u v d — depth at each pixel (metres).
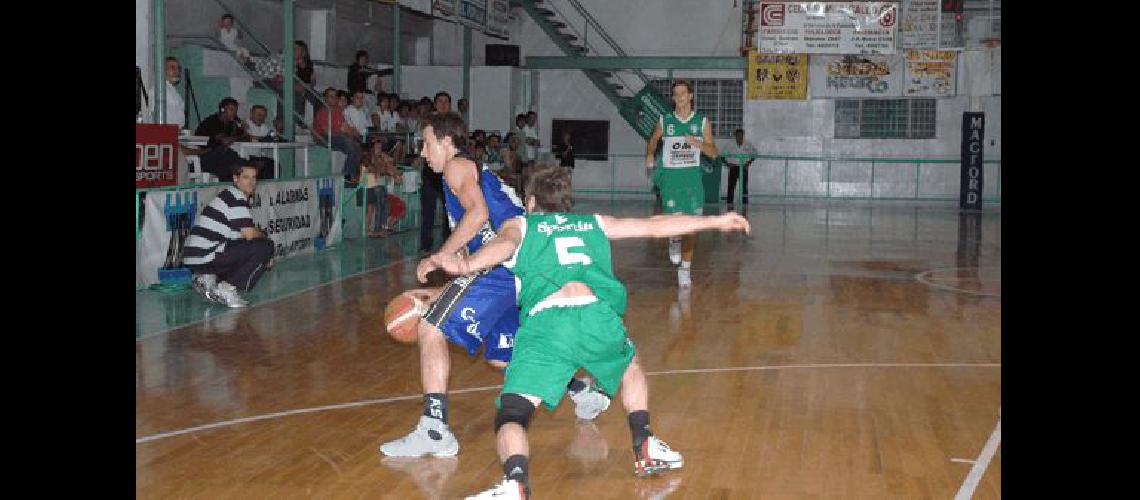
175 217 10.68
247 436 5.45
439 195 14.28
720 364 7.36
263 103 16.45
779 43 26.81
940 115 27.30
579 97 28.44
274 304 9.81
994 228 19.56
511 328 5.21
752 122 27.95
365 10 22.58
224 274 9.75
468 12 20.89
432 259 4.19
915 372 7.12
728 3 27.84
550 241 4.45
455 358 7.44
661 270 12.82
